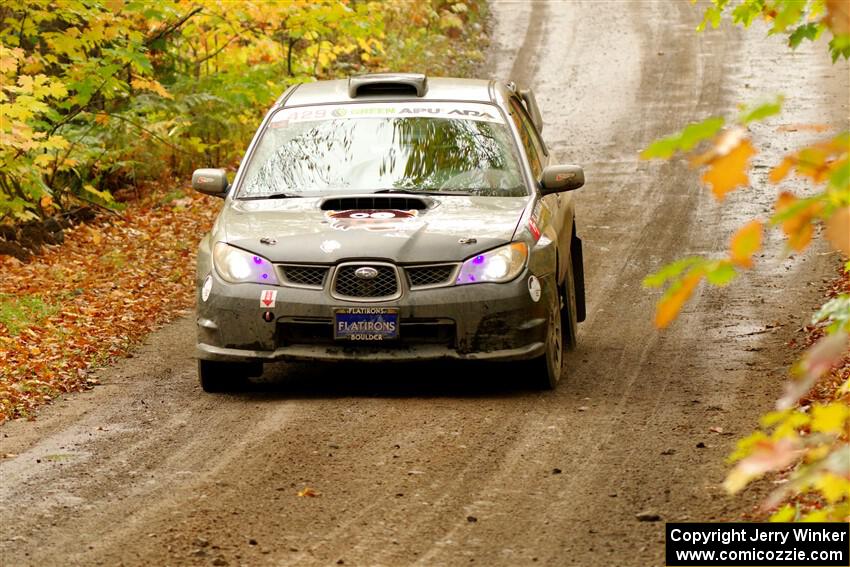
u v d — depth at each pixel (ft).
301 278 40.73
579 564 24.98
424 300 39.83
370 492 30.48
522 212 42.91
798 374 12.05
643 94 126.93
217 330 41.19
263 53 99.91
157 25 88.17
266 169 46.39
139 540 27.22
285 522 28.32
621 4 173.68
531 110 62.08
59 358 48.57
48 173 82.07
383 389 42.73
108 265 69.67
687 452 33.24
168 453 35.04
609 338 51.06
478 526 27.71
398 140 46.55
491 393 41.55
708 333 50.83
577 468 32.17
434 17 153.07
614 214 81.51
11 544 27.35
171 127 93.09
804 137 101.45
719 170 10.41
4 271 67.05
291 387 43.65
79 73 79.20
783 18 14.25
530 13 172.45
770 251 67.46
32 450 36.04
